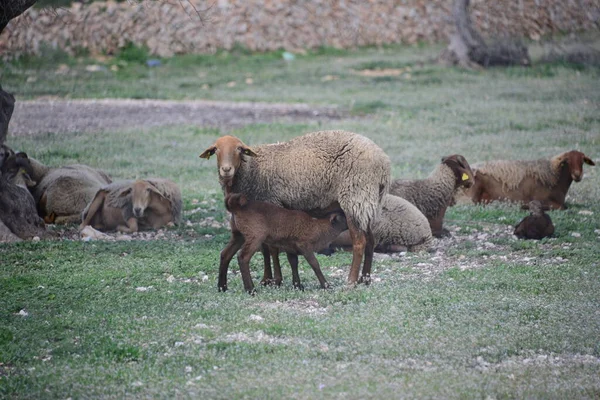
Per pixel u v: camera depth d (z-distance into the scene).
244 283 32.75
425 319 29.61
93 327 28.95
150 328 28.69
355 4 135.00
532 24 141.00
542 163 51.59
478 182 51.81
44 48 114.25
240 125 79.56
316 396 22.91
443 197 43.72
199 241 42.50
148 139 73.75
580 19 142.75
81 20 117.88
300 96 97.06
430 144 71.38
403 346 26.89
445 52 119.31
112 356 26.11
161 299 32.16
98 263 37.84
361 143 33.53
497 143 71.06
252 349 26.58
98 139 73.19
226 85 105.75
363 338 27.58
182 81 107.94
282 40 130.38
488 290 33.12
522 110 87.25
